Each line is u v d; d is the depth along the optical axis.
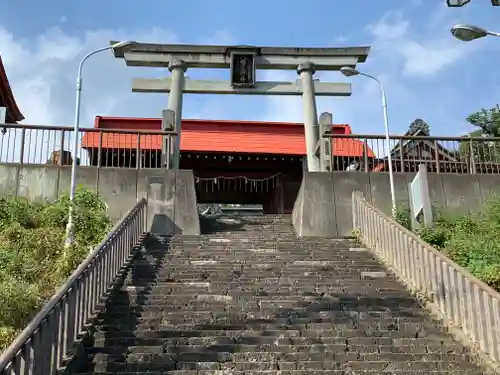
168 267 11.63
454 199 16.53
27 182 15.72
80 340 7.76
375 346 8.34
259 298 10.05
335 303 9.97
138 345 8.12
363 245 13.95
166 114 17.27
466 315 8.66
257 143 24.27
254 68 20.03
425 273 10.22
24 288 9.24
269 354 7.96
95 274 8.98
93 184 15.89
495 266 10.31
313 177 16.30
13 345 5.63
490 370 7.68
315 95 20.30
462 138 16.97
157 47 19.89
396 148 18.14
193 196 15.88
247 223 17.22
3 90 21.17
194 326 8.79
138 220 13.53
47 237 12.89
